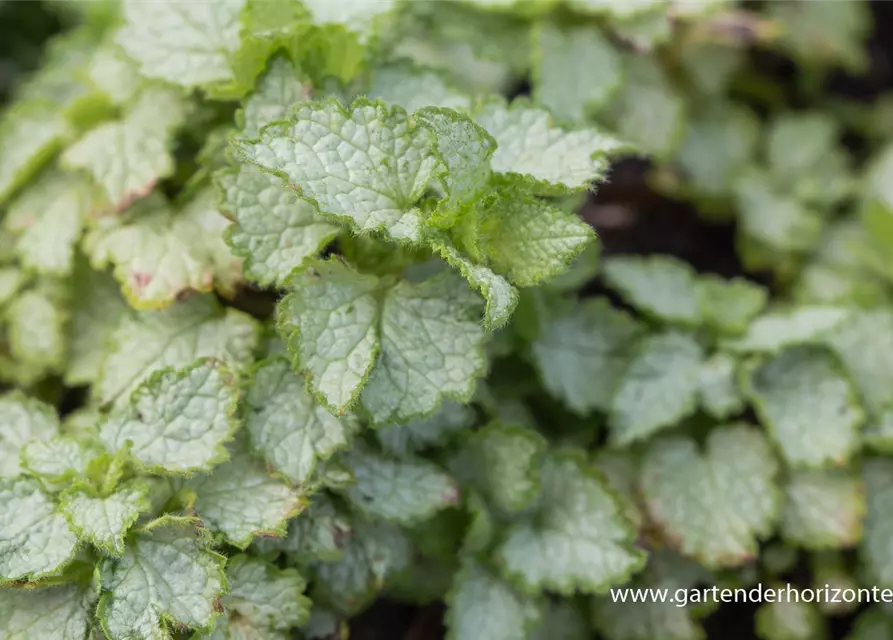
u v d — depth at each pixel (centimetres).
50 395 42
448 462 40
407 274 37
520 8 43
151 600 35
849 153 52
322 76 38
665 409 41
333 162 36
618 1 43
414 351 36
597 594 41
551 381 41
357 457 38
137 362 38
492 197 36
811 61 50
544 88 42
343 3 38
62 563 35
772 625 41
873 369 43
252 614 36
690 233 49
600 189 47
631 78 45
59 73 44
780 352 42
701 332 43
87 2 44
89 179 41
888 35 55
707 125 48
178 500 36
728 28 46
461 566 39
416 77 39
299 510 36
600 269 44
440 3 44
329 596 38
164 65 38
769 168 49
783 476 42
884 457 42
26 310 41
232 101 40
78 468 36
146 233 39
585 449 42
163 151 39
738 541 40
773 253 47
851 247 46
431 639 41
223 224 39
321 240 36
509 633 39
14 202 42
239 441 37
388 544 39
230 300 39
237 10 39
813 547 41
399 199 36
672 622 41
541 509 40
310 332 36
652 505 41
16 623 35
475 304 37
